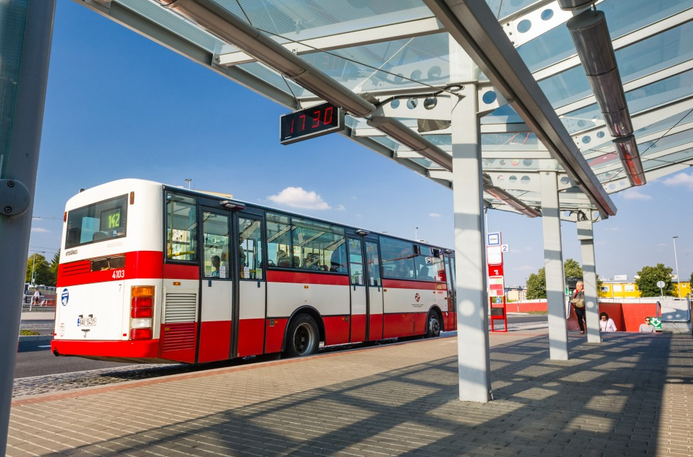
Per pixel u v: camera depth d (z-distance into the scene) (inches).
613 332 830.5
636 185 484.7
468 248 264.8
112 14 243.1
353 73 339.9
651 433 191.3
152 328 336.8
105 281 352.2
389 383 307.9
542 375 336.2
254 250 430.0
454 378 326.0
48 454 171.9
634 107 407.5
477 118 273.3
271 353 476.4
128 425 209.0
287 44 271.0
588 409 233.3
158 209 355.3
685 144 452.4
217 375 345.4
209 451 173.0
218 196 406.9
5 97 94.7
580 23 199.0
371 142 418.3
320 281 498.9
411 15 240.7
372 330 566.9
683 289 3189.0
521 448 173.5
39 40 99.4
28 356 553.0
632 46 353.1
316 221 510.0
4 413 90.0
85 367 462.6
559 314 423.5
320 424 208.1
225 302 392.2
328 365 393.4
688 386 291.9
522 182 453.7
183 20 262.2
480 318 257.8
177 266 359.3
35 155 97.0
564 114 382.3
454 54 266.7
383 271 602.5
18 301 93.3
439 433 193.3
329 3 247.9
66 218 398.6
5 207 90.7
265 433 194.7
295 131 301.0
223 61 279.9
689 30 328.5
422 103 283.4
